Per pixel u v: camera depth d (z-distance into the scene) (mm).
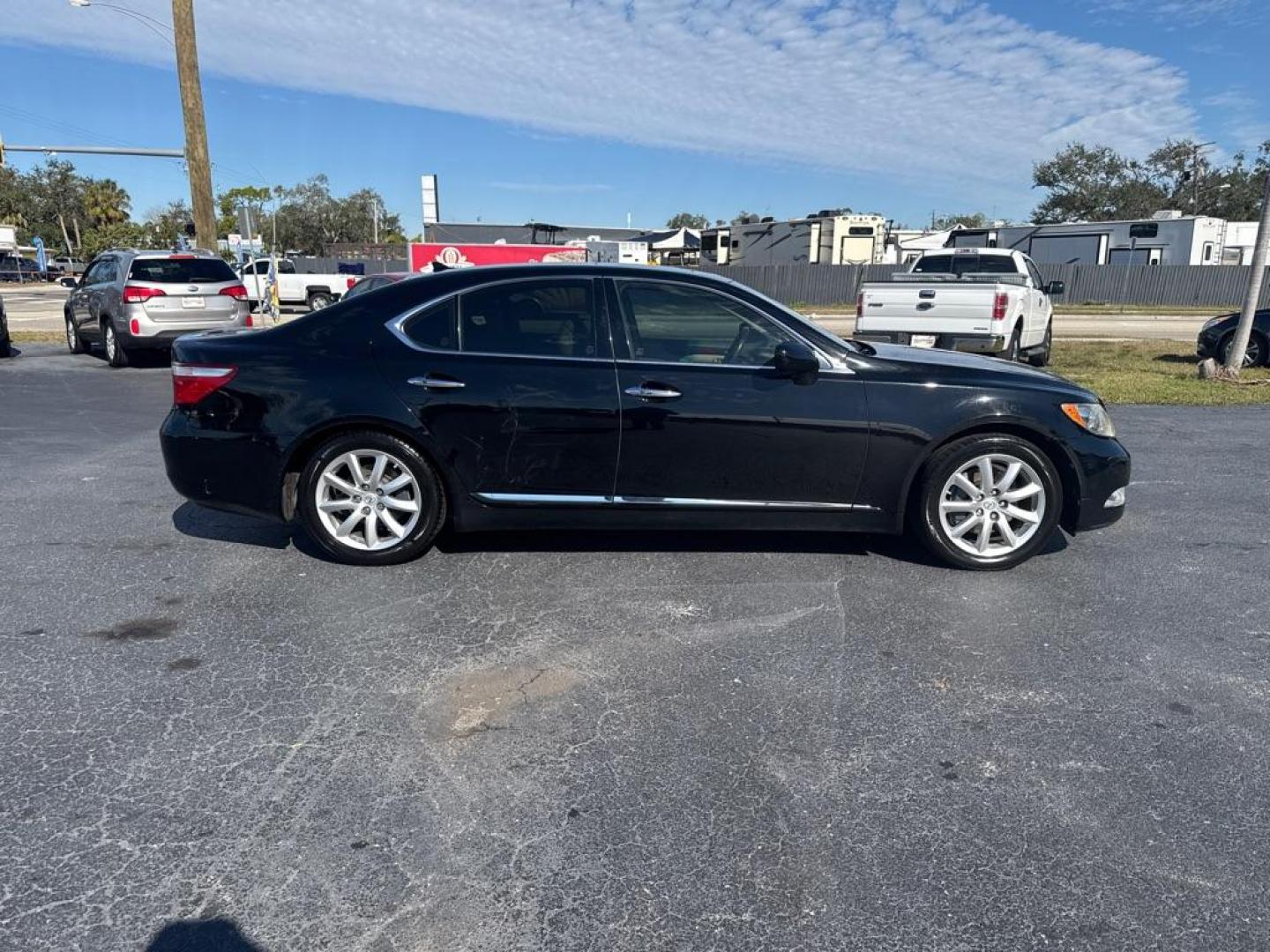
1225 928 2324
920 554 5129
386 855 2562
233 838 2621
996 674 3686
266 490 4719
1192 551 5254
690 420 4605
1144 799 2859
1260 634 4105
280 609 4258
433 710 3355
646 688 3543
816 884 2471
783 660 3787
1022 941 2275
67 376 12609
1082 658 3846
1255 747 3164
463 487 4699
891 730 3252
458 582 4621
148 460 7324
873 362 4777
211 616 4172
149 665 3682
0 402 10211
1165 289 33125
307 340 4715
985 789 2904
